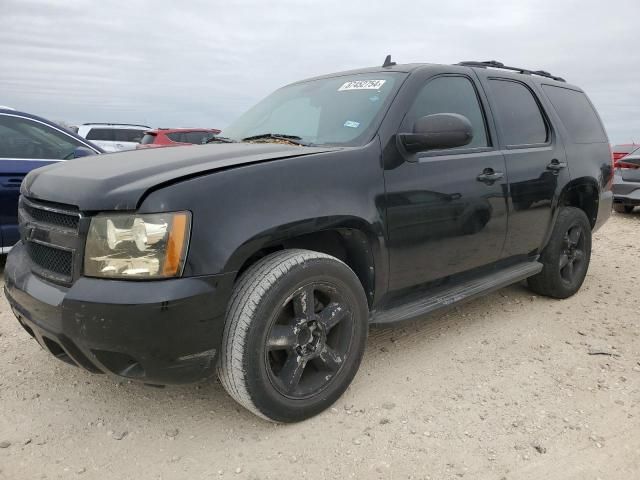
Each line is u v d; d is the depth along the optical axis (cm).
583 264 466
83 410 272
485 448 243
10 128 502
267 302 232
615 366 328
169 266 211
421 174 303
